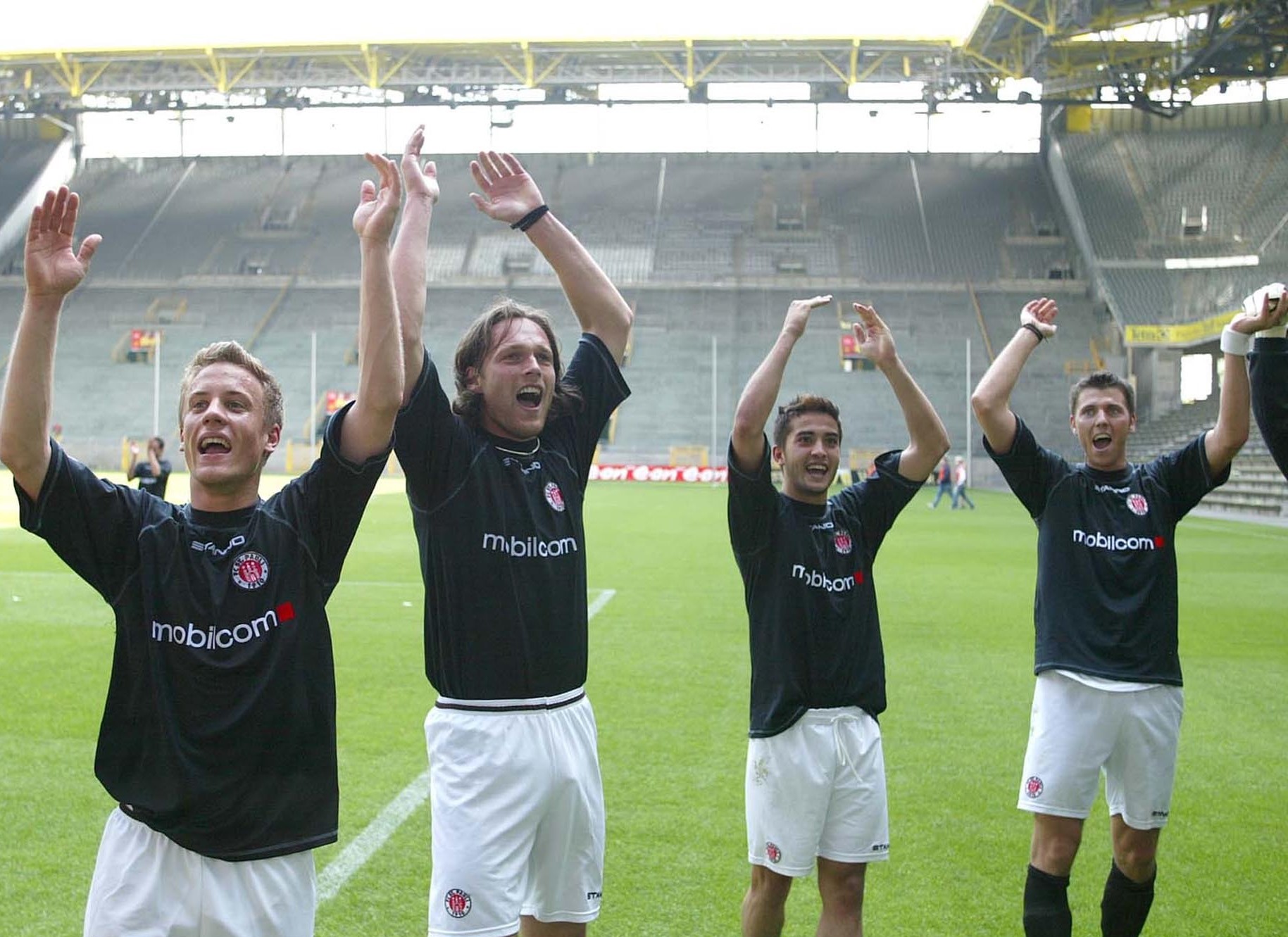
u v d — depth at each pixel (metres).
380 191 3.19
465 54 47.91
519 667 3.19
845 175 63.62
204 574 2.84
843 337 51.94
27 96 52.75
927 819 5.45
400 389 3.00
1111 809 4.15
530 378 3.34
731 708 7.53
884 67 48.03
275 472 47.47
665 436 49.41
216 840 2.71
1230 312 40.84
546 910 3.28
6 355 51.34
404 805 5.50
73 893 4.41
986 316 53.31
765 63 48.69
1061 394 48.16
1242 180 53.12
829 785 3.72
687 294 56.47
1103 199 54.12
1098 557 4.09
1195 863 4.96
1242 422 4.06
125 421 48.91
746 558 3.86
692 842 5.08
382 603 12.27
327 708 2.90
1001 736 6.98
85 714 7.14
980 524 25.98
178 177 64.62
